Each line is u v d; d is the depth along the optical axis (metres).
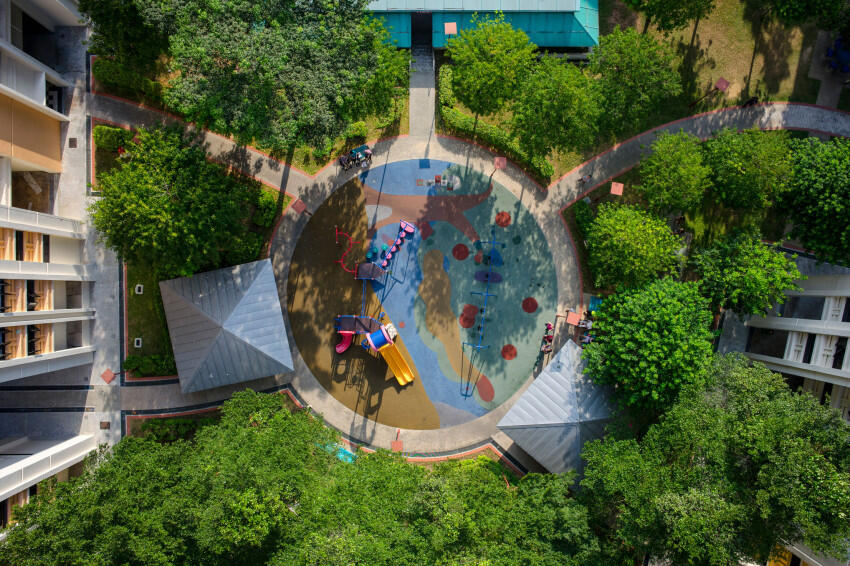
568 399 42.44
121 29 38.66
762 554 33.81
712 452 35.03
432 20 46.34
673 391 40.50
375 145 47.78
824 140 48.72
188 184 38.91
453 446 47.31
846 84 48.84
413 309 47.62
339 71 37.03
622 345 39.97
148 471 34.53
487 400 47.44
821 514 31.64
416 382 47.38
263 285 43.81
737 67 48.75
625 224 40.81
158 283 45.25
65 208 45.47
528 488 40.06
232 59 34.94
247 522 32.50
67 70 45.69
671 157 41.41
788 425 33.75
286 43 35.50
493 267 47.81
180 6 35.66
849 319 38.91
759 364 39.88
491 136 46.91
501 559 33.84
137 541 31.25
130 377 45.91
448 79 47.03
